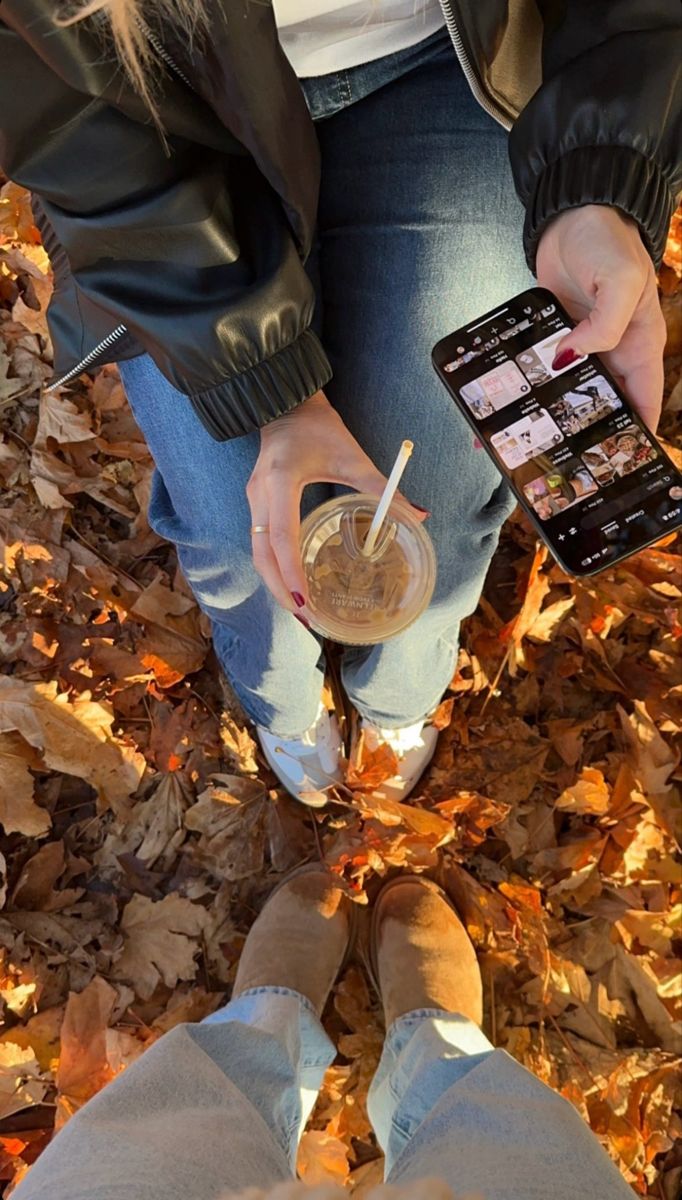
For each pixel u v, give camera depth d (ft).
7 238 5.99
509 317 3.46
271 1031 4.58
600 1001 5.80
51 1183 2.91
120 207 2.91
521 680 6.29
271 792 5.96
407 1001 5.29
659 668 6.23
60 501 6.02
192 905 5.80
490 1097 3.59
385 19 3.41
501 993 5.87
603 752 6.19
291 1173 3.76
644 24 3.09
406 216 3.71
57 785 5.90
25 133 2.68
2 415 6.19
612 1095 5.57
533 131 3.18
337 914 5.71
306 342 3.30
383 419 3.83
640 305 3.27
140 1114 3.35
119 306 3.12
